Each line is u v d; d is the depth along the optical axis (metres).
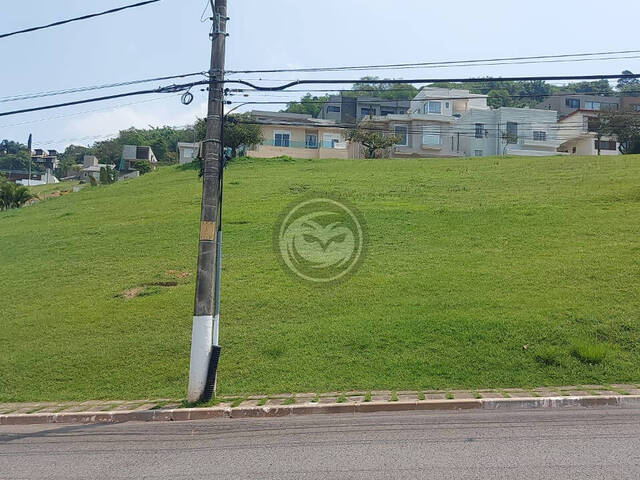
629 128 51.75
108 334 14.16
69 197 36.88
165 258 20.09
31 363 12.89
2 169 99.00
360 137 50.75
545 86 68.81
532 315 12.88
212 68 11.01
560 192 24.95
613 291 13.94
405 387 10.40
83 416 9.69
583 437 7.30
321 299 15.08
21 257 22.16
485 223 21.08
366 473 6.23
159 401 10.49
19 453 7.78
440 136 58.03
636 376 10.34
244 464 6.75
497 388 10.16
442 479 5.95
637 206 21.52
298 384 10.84
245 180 33.03
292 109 71.12
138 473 6.61
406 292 15.03
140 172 64.81
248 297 15.59
